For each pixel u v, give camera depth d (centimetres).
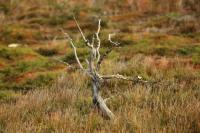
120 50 5603
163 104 2744
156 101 2825
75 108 2856
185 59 4506
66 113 2616
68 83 3803
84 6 11075
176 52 5228
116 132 2253
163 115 2473
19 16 10475
